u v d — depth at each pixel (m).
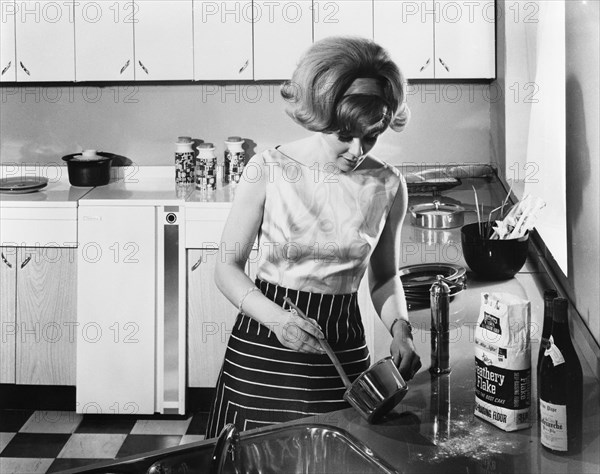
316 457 1.63
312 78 2.17
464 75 4.28
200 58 4.26
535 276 2.69
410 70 4.27
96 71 4.27
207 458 1.58
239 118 4.60
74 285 4.10
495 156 4.45
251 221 2.29
